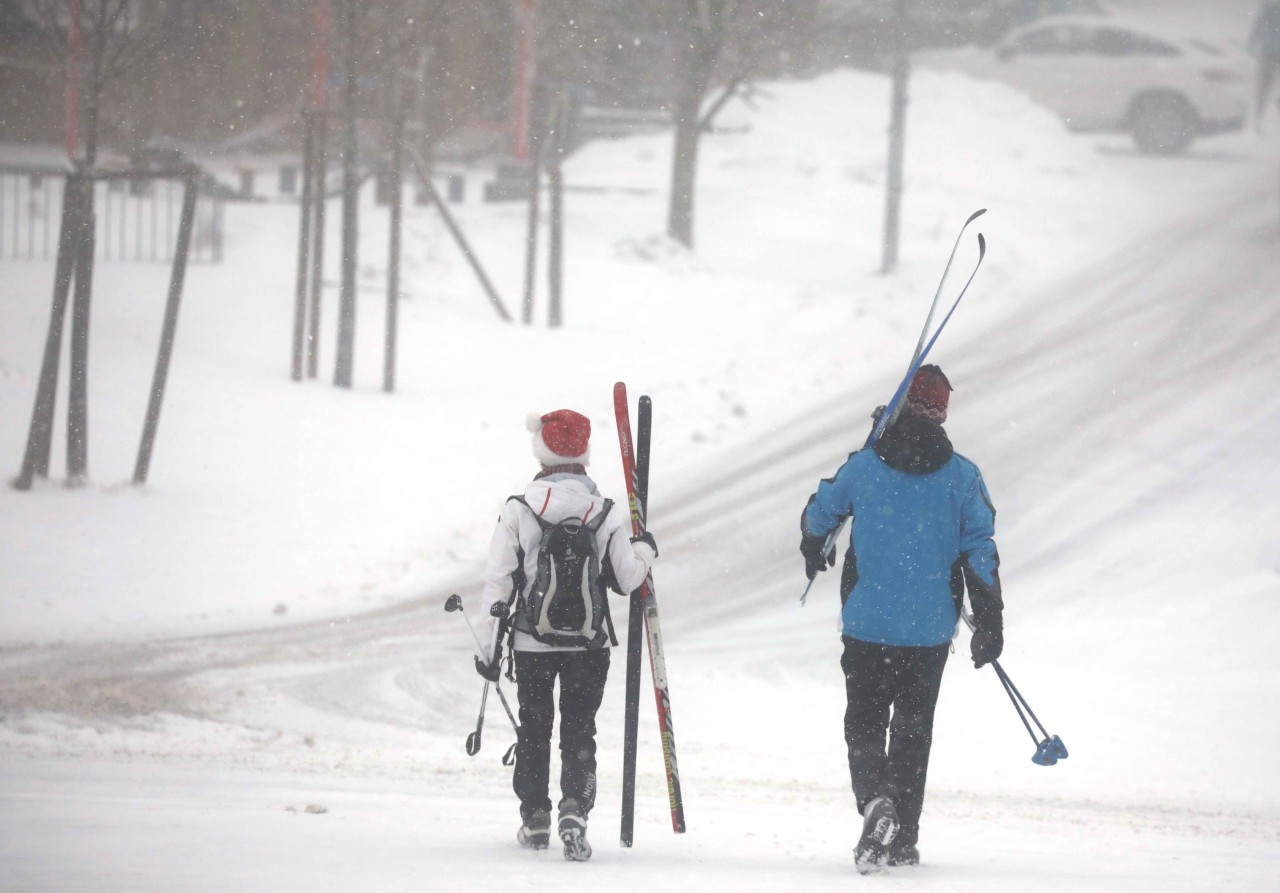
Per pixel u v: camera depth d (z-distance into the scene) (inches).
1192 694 1515.7
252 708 1427.2
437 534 2304.4
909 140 5305.1
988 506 725.9
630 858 703.1
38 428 2287.2
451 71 5191.9
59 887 526.9
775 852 756.0
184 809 815.1
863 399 3132.4
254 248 4234.7
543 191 5128.0
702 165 5251.0
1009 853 781.9
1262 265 3875.5
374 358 3321.9
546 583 713.6
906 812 705.6
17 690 1416.1
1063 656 1680.6
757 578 2081.7
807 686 1588.3
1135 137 5236.2
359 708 1453.0
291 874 575.5
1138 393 2913.4
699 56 4443.9
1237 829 1004.6
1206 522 2153.1
